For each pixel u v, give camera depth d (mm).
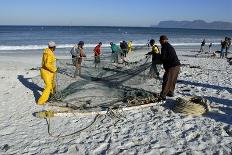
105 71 12289
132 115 9406
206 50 42938
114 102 10586
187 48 47469
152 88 12312
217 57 31000
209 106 9867
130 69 12102
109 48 42906
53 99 10844
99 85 11516
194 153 6930
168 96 11352
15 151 7016
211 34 134000
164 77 10680
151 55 12945
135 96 10922
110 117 9227
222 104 10805
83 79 11992
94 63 13797
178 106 9719
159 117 9234
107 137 7789
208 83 14812
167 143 7457
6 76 16312
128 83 11711
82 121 8922
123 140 7617
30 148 7172
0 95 11891
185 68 20422
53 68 10438
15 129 8312
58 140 7629
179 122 8805
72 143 7449
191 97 10508
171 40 74375
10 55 31625
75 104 10477
